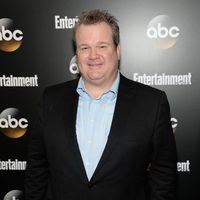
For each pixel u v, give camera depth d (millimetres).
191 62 1739
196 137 1790
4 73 1835
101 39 1177
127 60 1769
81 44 1203
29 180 1377
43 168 1379
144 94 1256
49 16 1769
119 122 1195
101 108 1254
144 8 1721
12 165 1916
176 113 1787
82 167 1181
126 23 1737
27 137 1888
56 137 1236
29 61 1816
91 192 1180
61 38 1783
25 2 1769
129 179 1191
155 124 1207
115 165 1167
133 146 1178
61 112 1275
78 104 1286
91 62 1197
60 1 1754
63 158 1215
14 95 1854
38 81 1829
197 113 1773
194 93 1763
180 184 1840
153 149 1244
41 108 1339
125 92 1263
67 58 1796
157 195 1249
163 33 1731
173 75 1760
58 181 1244
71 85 1369
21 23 1785
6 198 1940
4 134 1896
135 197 1222
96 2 1733
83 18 1211
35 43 1798
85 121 1245
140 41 1748
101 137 1214
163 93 1275
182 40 1729
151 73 1768
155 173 1272
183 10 1704
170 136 1256
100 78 1223
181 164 1820
